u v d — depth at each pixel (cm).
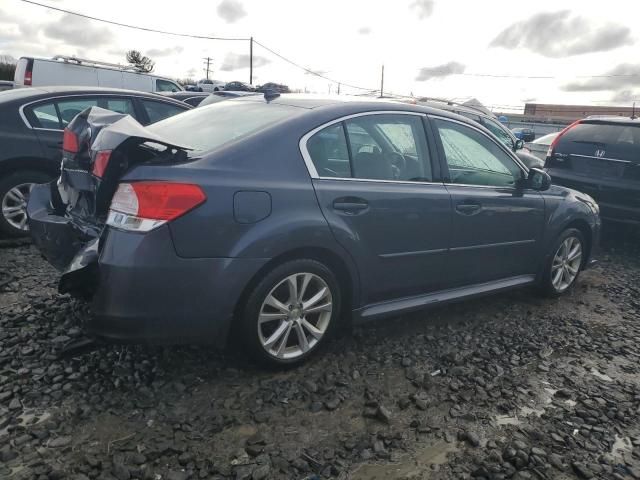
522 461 253
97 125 304
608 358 371
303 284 312
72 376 296
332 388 303
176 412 273
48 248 333
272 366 312
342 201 319
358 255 329
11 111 521
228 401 285
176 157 280
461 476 243
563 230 469
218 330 286
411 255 358
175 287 268
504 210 410
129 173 269
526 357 363
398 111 364
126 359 317
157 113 636
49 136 537
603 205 661
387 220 338
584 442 273
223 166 285
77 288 271
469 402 303
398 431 272
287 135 310
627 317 450
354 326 357
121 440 250
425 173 368
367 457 252
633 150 646
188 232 266
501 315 436
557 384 331
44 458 235
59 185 355
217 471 234
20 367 302
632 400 317
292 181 302
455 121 397
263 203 288
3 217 521
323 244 310
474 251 397
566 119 5450
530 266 450
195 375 307
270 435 261
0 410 265
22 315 362
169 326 273
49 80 1396
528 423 287
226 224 276
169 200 262
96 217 295
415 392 308
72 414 265
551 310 455
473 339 386
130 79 1510
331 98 362
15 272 444
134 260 259
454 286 399
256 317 296
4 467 228
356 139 338
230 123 332
